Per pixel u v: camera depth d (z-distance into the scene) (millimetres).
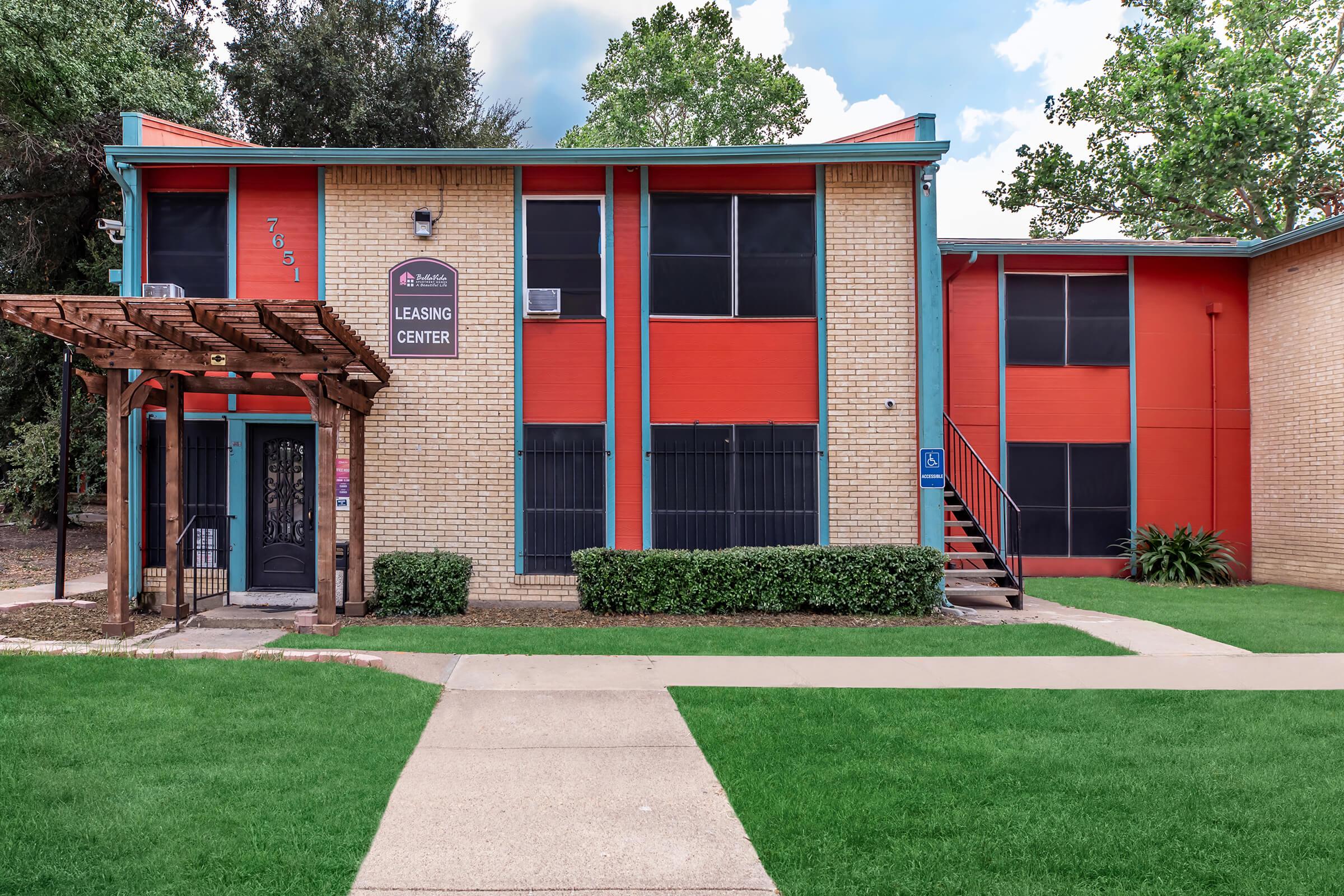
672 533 10531
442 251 10469
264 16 23781
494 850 3568
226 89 23328
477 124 25781
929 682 6480
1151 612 9945
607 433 10484
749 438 10602
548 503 10492
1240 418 13828
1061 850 3578
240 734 4926
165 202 10492
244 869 3311
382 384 9891
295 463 10539
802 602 9641
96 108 17516
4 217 18906
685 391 10602
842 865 3430
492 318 10469
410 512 10344
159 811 3824
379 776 4344
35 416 18766
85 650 7004
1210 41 20312
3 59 16531
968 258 13562
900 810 3982
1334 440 12164
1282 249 13094
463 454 10391
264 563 10492
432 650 7488
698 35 33812
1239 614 9703
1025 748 4875
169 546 9016
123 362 8016
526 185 10594
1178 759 4703
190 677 6156
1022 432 13711
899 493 10484
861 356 10570
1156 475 13766
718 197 10727
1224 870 3402
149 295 9758
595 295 10656
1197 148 19766
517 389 10492
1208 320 13906
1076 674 6770
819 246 10625
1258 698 5992
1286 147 19500
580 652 7508
